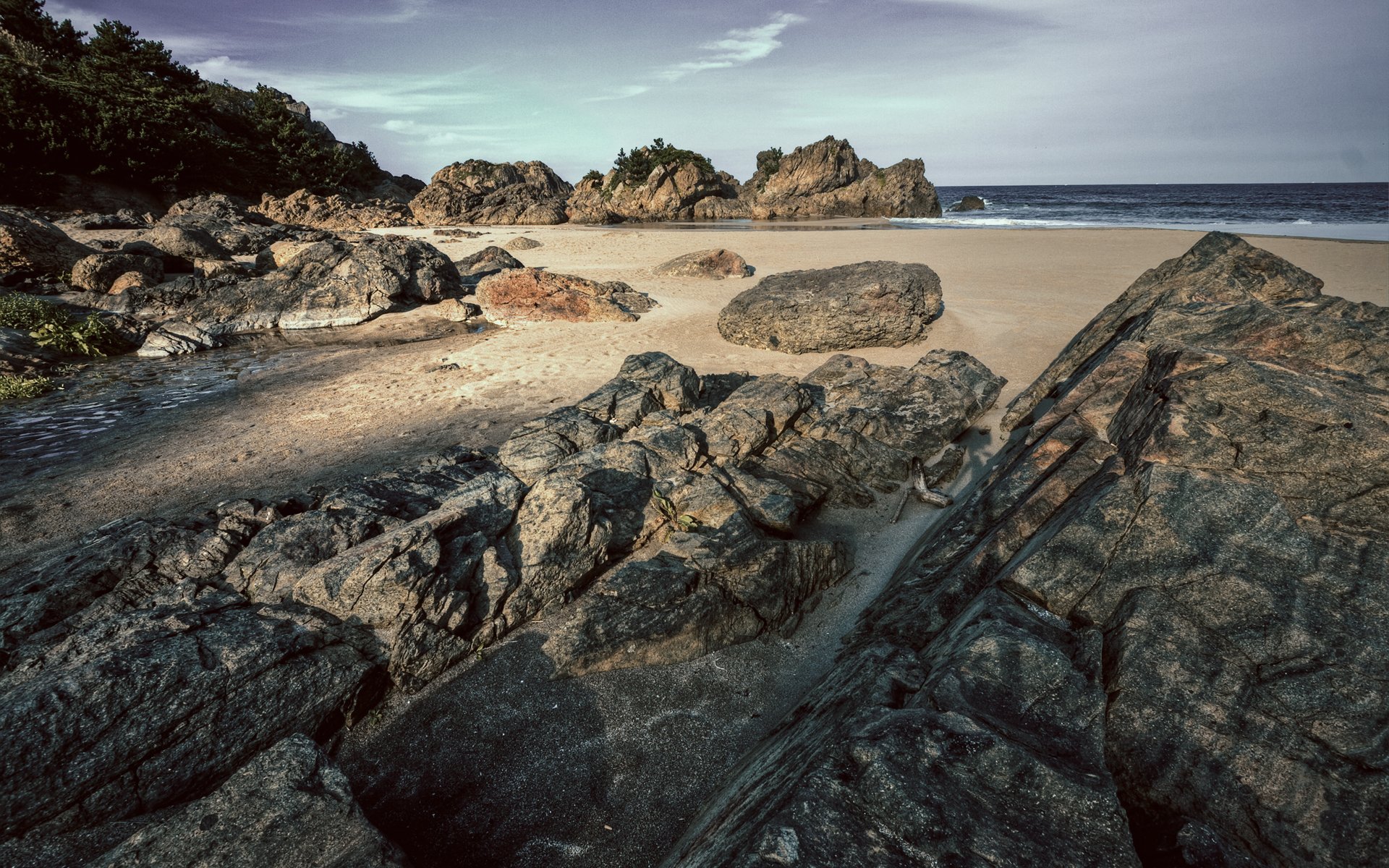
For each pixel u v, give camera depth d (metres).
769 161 81.62
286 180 57.84
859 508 8.53
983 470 9.29
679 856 3.72
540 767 4.90
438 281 21.52
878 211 68.12
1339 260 22.66
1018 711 3.50
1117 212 65.12
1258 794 3.27
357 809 3.73
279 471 9.84
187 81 52.41
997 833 2.85
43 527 8.26
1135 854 2.80
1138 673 3.77
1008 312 17.86
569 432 9.26
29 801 4.12
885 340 15.11
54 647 5.14
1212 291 9.07
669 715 5.37
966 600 5.14
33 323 16.45
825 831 2.87
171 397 13.27
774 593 6.41
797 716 4.77
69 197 37.78
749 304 15.98
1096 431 6.53
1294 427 4.82
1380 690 3.49
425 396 13.09
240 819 3.62
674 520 7.66
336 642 5.39
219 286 20.14
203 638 5.04
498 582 6.09
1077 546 4.58
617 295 20.75
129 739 4.44
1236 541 4.31
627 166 74.44
